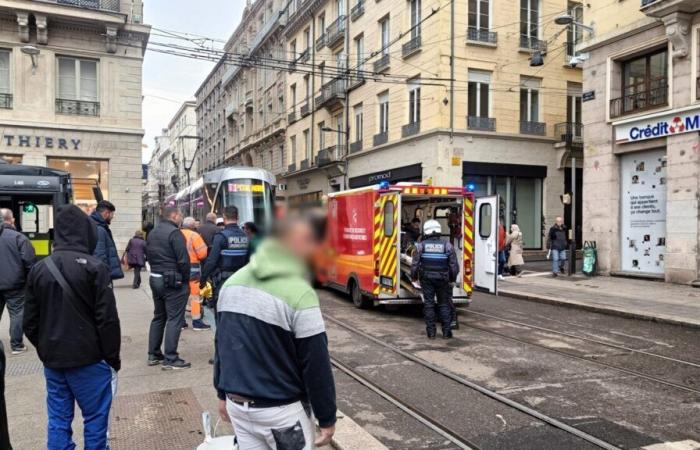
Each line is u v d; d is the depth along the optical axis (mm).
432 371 6672
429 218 12203
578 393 5758
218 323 2461
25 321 3463
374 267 10719
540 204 24094
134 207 20828
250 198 16969
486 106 22641
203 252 8805
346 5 29469
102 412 3561
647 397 5621
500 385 6055
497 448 4375
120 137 20625
